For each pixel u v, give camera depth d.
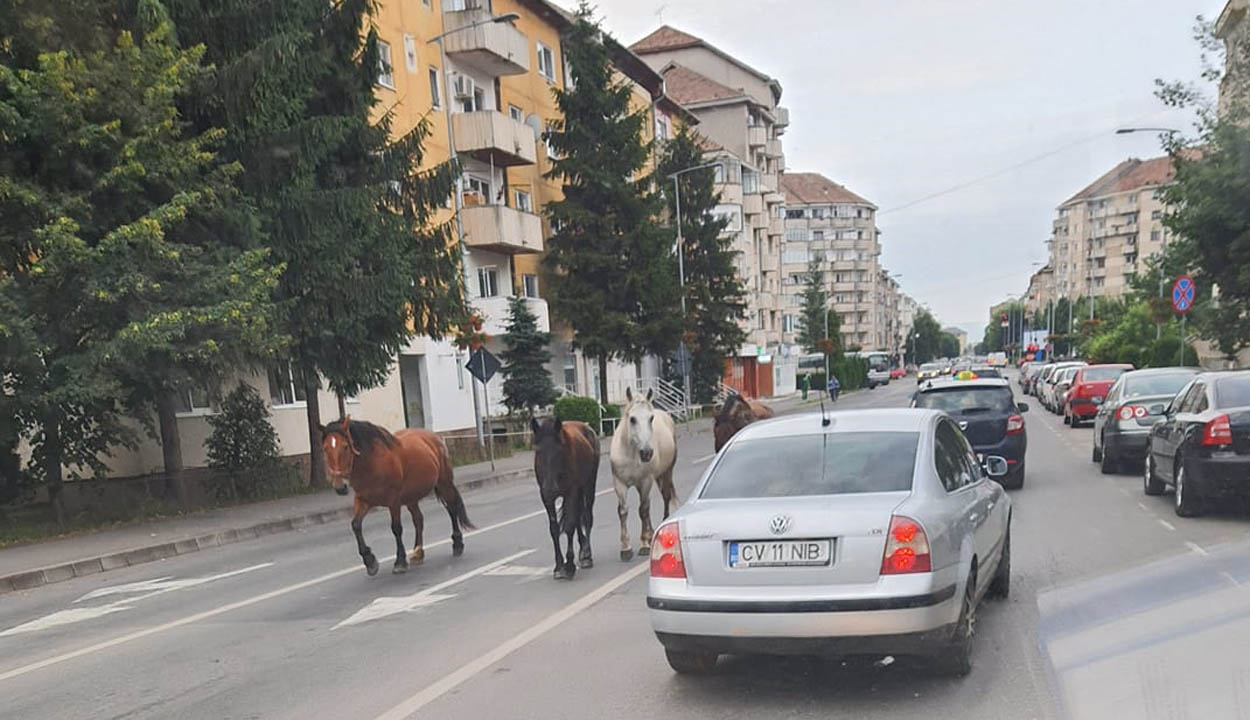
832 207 141.50
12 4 13.46
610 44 36.91
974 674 5.28
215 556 13.05
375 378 20.28
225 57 17.52
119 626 8.48
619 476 9.91
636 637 6.67
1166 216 21.02
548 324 37.44
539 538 12.06
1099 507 11.64
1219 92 20.64
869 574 4.79
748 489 5.55
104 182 14.03
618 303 36.72
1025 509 11.80
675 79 76.81
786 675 5.54
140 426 19.16
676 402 47.94
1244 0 23.39
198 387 15.45
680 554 5.17
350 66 20.27
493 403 34.56
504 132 33.34
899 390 68.62
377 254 19.38
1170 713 3.89
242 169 16.17
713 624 4.97
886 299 168.50
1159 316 30.88
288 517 15.92
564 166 36.38
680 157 47.94
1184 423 10.66
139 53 14.56
